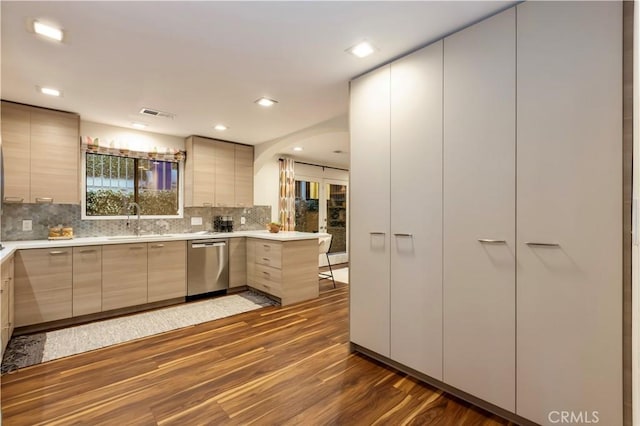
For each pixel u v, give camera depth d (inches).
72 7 66.4
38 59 89.3
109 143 155.4
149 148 168.9
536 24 62.8
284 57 89.1
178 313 142.0
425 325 82.4
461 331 75.1
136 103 126.0
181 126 159.8
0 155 109.7
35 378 85.8
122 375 87.8
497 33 68.4
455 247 76.0
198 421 68.2
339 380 85.4
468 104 73.4
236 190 193.8
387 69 91.8
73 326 124.3
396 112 89.1
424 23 72.8
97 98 120.3
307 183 264.7
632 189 51.9
